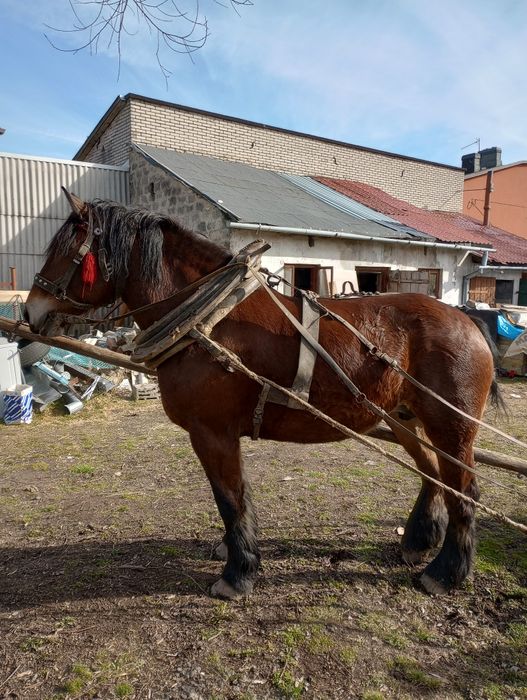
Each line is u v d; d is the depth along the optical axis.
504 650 2.46
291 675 2.30
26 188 11.34
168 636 2.57
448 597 2.88
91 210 2.74
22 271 11.48
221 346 2.54
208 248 2.84
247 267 2.64
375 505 4.06
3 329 2.99
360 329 2.82
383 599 2.87
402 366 2.83
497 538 3.52
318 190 13.96
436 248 12.81
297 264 10.27
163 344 2.54
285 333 2.70
